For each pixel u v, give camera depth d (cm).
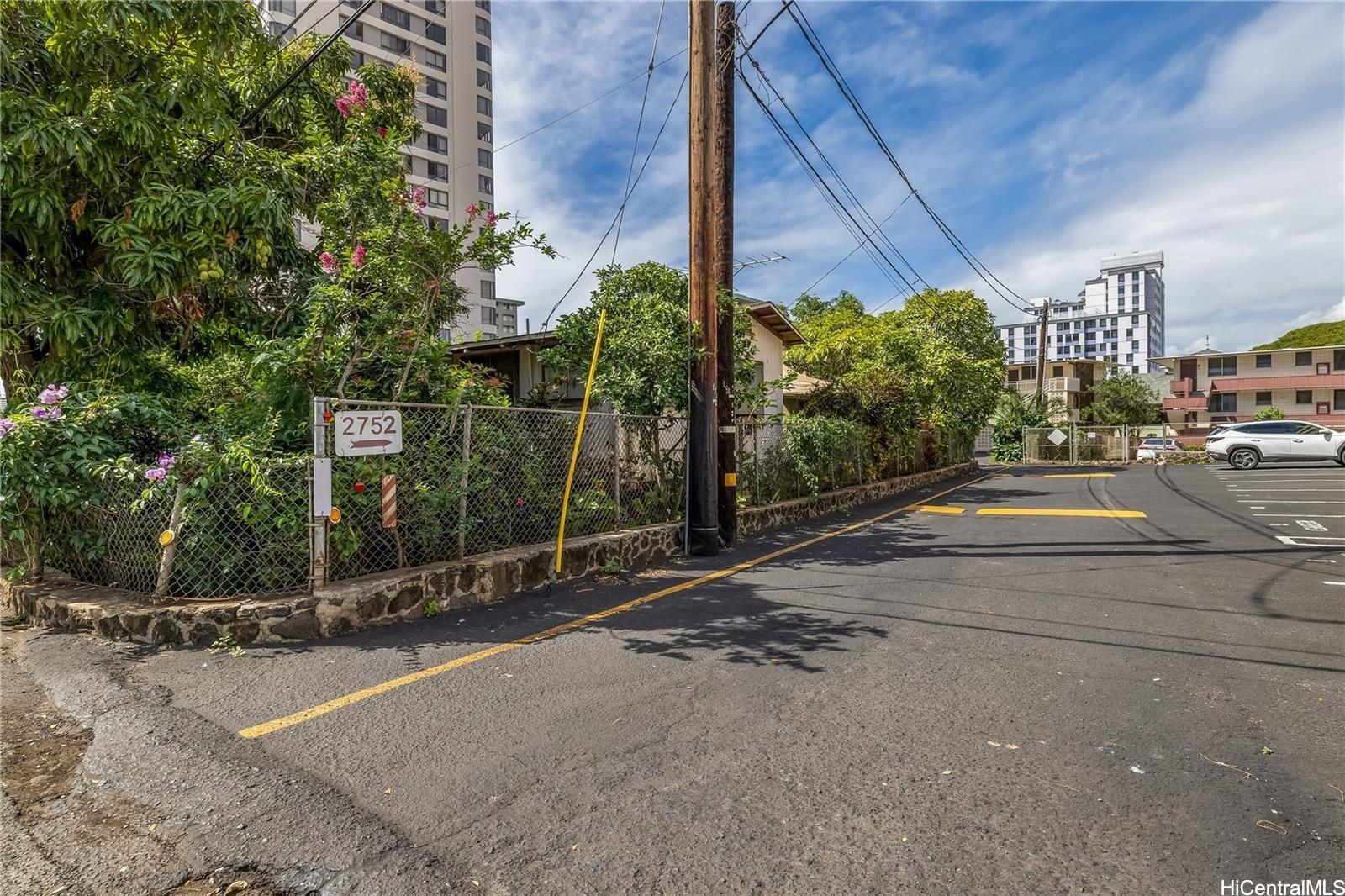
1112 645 477
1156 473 2231
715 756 317
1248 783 289
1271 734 336
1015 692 393
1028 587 658
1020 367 5475
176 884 232
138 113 615
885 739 333
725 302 912
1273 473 2062
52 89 645
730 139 973
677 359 863
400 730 346
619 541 758
